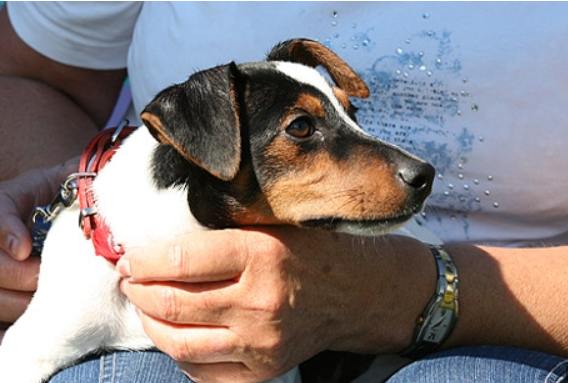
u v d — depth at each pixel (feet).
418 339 8.66
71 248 8.78
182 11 11.46
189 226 8.25
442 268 8.66
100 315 8.64
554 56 9.26
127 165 8.55
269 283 7.68
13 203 10.08
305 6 10.58
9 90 12.91
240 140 7.42
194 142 7.36
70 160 11.15
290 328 7.91
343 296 8.13
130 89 12.97
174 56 11.44
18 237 9.35
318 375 9.68
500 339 8.72
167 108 7.45
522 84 9.35
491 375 7.75
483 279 8.67
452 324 8.56
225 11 11.09
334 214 7.68
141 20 12.16
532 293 8.69
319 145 7.79
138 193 8.36
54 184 10.78
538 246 10.07
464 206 10.00
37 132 12.59
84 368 8.62
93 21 12.66
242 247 7.66
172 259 7.60
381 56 10.05
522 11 9.46
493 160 9.58
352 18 10.34
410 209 7.57
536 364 7.95
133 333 8.79
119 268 8.16
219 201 7.97
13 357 8.80
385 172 7.57
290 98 7.85
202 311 7.73
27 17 12.92
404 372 8.10
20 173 12.31
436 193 10.02
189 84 7.59
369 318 8.39
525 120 9.37
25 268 9.52
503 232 10.03
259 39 10.85
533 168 9.45
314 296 7.97
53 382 8.55
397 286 8.35
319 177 7.73
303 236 7.94
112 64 13.39
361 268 8.14
